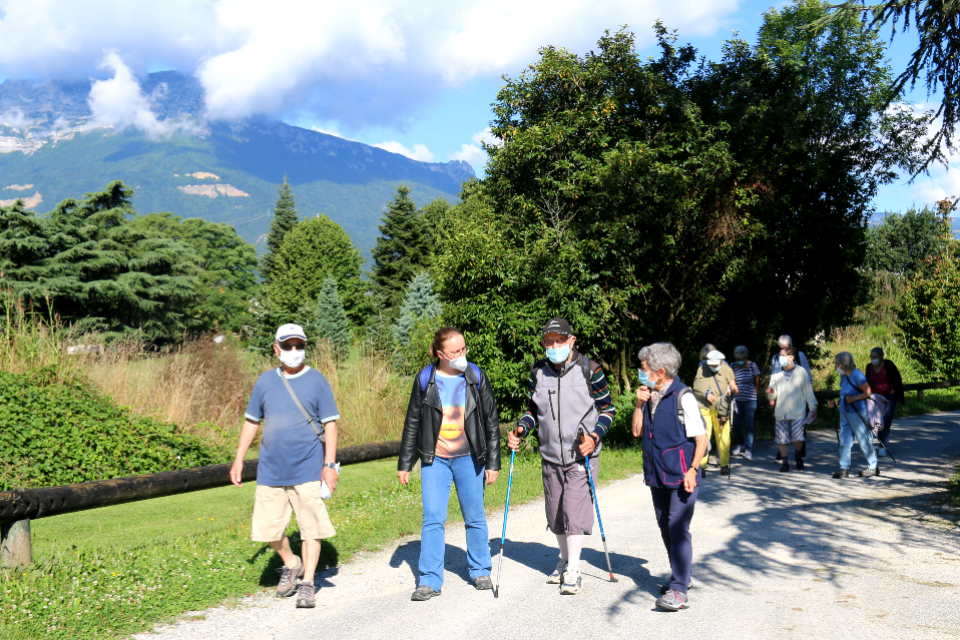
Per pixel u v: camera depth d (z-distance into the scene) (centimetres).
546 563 577
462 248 1165
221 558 570
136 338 1359
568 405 501
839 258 1727
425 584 493
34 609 434
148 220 7588
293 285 6762
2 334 1103
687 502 461
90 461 919
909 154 1585
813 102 1617
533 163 1420
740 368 1173
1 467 844
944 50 823
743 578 518
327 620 448
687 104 1422
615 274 1322
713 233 1470
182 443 1057
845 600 462
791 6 1620
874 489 859
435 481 504
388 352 1427
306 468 480
